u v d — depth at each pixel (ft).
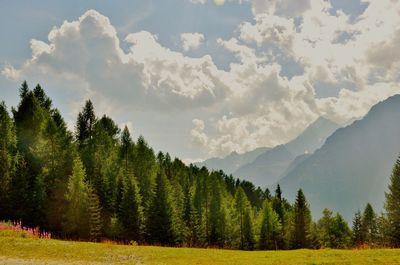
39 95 313.94
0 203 202.18
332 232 390.01
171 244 243.19
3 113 227.81
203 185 362.53
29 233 128.88
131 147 321.93
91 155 277.44
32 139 243.19
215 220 340.18
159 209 246.68
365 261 81.00
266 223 348.38
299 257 93.04
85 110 347.77
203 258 94.89
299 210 364.38
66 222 204.03
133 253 99.55
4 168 207.00
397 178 225.76
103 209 244.63
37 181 212.84
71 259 88.02
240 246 349.41
